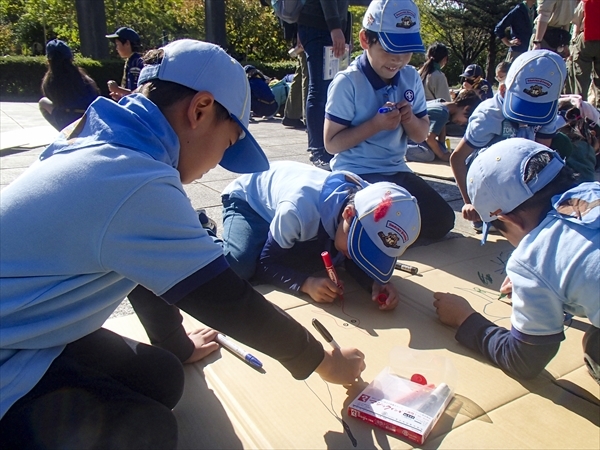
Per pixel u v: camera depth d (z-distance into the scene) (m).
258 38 23.23
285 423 1.44
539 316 1.47
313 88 4.14
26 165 4.58
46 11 25.16
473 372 1.67
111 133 1.08
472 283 2.34
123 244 1.02
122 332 1.87
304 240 2.26
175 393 1.41
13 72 13.56
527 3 6.36
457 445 1.36
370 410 1.44
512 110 2.62
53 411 1.07
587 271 1.36
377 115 2.77
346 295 2.21
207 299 1.11
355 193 2.11
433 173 4.31
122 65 13.92
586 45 4.80
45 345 1.08
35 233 1.00
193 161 1.21
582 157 3.17
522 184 1.50
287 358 1.27
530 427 1.43
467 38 30.06
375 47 2.73
